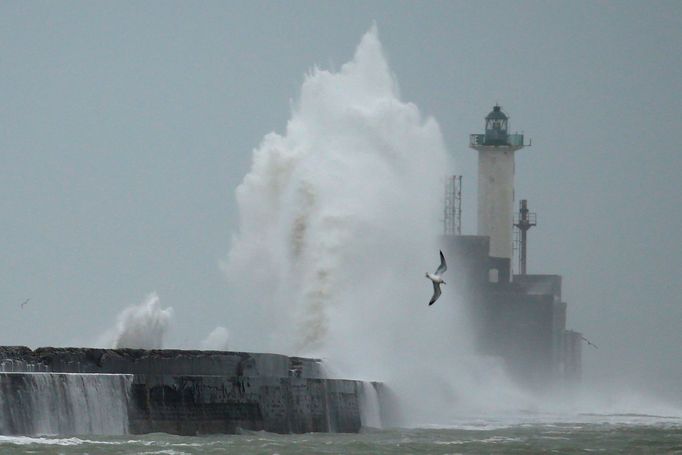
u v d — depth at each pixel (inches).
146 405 7234.3
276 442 7239.2
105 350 7372.1
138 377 7229.3
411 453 7175.2
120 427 7091.5
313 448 7057.1
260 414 7829.7
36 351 7268.7
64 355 7253.9
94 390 7007.9
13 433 6628.9
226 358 7819.9
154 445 6653.5
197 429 7431.1
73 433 6875.0
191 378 7455.7
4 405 6614.2
